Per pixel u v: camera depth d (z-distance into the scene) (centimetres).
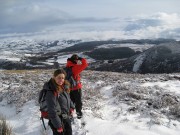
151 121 983
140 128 920
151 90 1402
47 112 660
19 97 1323
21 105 1229
